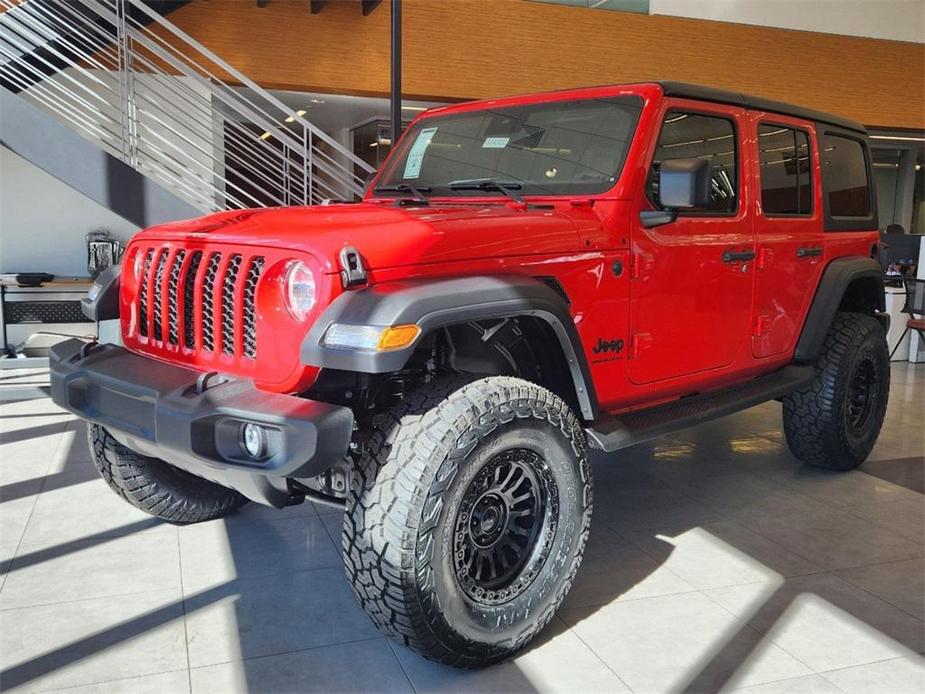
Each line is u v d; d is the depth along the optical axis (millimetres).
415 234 2064
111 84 7441
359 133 11938
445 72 9188
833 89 11328
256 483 2006
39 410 4945
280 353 2004
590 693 2025
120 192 4598
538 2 9508
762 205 3195
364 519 1949
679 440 4449
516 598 2164
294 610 2439
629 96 2742
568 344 2244
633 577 2688
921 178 14438
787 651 2223
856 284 3889
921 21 11695
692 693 2025
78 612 2402
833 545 2969
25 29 5375
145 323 2467
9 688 2006
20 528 3045
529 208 2564
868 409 3889
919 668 2148
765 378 3406
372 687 2045
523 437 2100
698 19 10344
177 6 7465
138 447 2363
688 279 2809
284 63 8469
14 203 7535
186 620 2367
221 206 5398
